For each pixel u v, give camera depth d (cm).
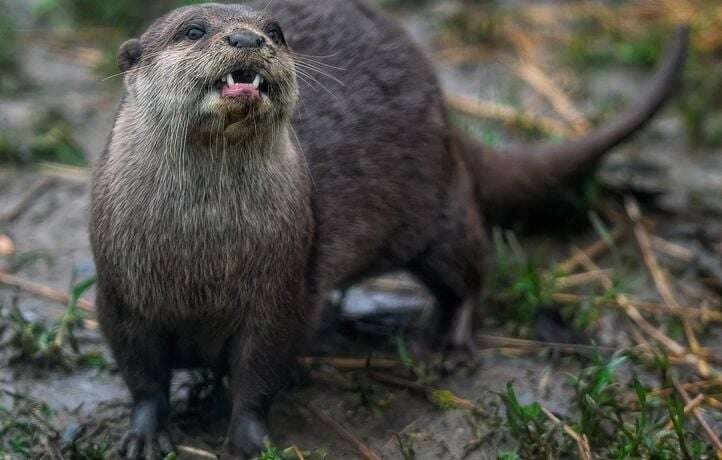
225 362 956
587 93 1692
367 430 997
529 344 1146
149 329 913
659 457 923
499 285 1234
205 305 896
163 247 875
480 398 1047
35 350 1052
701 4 1934
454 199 1122
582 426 964
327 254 986
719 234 1368
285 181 897
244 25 851
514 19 1912
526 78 1734
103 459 918
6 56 1664
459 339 1124
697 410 1033
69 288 1200
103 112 1579
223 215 870
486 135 1466
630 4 1962
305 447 965
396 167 1059
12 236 1295
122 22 1788
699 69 1714
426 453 965
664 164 1521
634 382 962
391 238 1078
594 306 1191
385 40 1091
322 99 1025
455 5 1952
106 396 1023
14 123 1528
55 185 1402
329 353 1106
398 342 1084
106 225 891
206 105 827
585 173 1361
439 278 1127
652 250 1342
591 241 1363
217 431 975
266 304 904
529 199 1273
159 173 865
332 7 1085
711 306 1238
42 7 1842
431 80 1111
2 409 976
